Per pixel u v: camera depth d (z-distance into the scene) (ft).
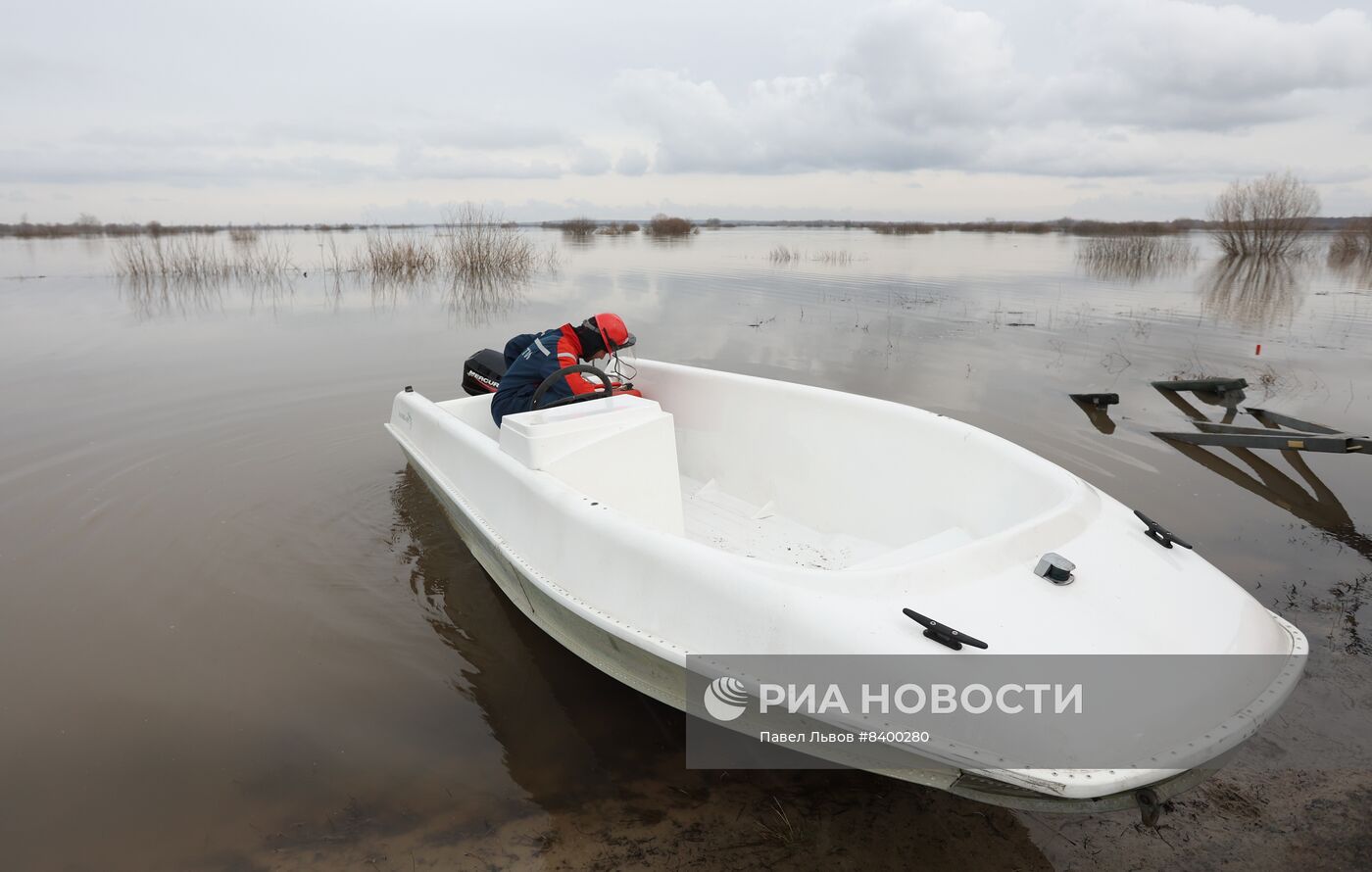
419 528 13.01
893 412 10.64
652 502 9.71
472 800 7.30
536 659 9.52
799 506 11.97
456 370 23.50
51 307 36.73
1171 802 7.15
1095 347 26.84
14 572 11.31
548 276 51.42
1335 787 7.25
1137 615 6.20
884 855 6.64
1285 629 6.81
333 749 7.97
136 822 6.97
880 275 52.49
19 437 17.07
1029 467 8.62
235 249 71.56
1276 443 15.30
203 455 16.17
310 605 10.67
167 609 10.46
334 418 18.70
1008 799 5.62
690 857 6.64
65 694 8.71
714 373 13.32
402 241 55.83
